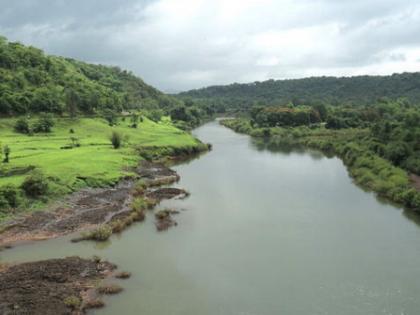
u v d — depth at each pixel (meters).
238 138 156.50
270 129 167.62
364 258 40.75
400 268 38.53
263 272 37.97
